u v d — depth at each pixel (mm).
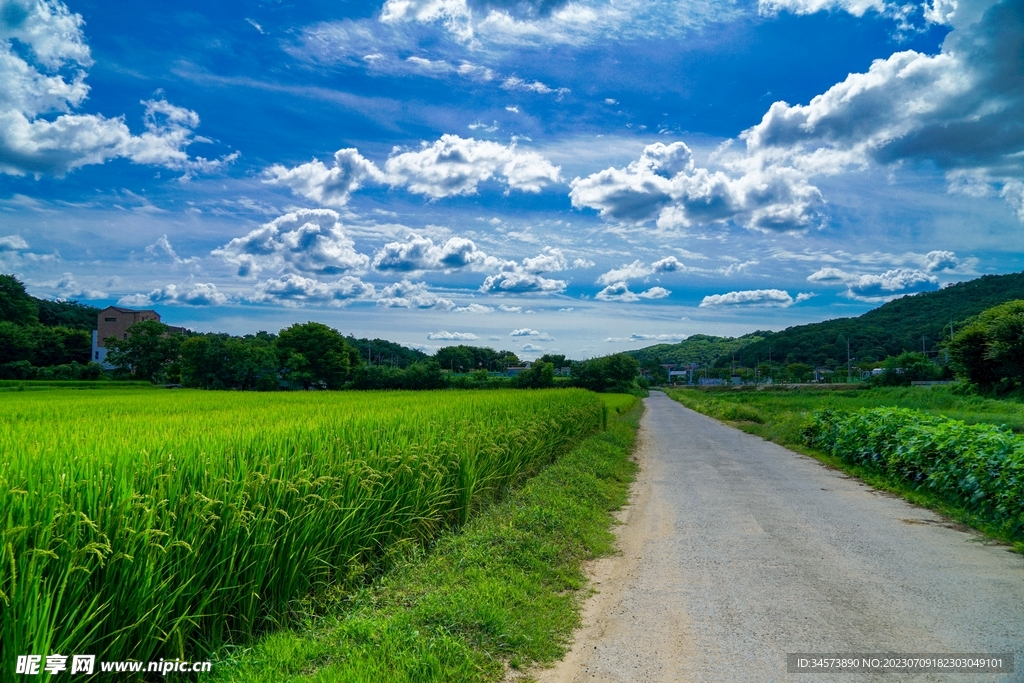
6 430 8289
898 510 10336
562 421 16391
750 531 8930
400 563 6715
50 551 3520
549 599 6105
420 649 4559
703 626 5445
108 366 97375
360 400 22516
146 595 4039
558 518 8758
